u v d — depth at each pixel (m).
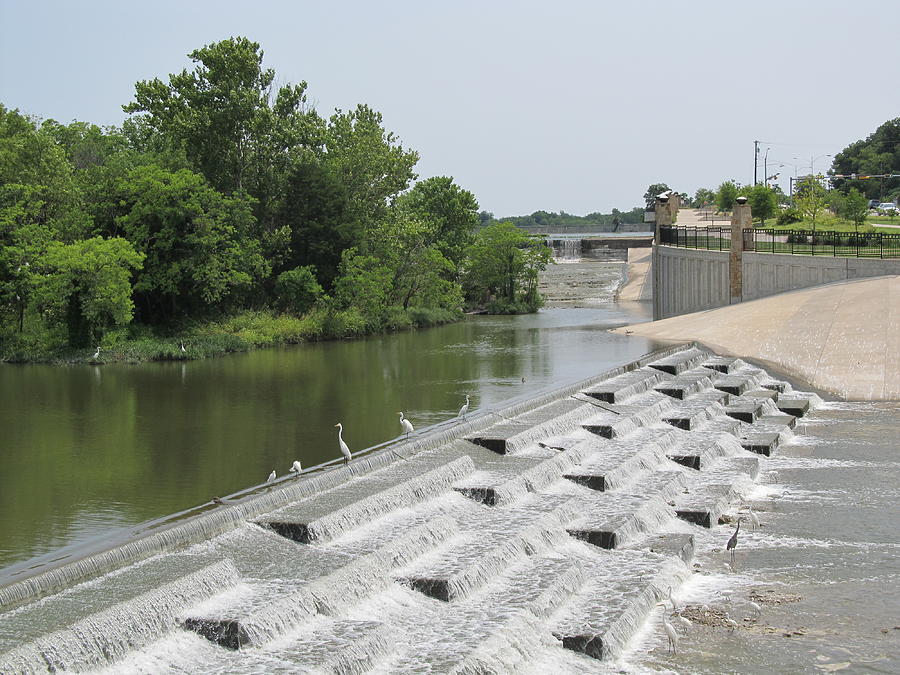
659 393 42.12
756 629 18.92
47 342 61.81
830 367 47.81
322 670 15.34
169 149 82.38
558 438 32.56
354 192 90.88
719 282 69.31
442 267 96.44
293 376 51.41
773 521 26.28
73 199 69.81
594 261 142.25
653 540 23.81
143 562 18.69
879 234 65.69
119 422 37.12
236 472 28.50
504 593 19.36
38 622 15.41
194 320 72.50
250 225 77.69
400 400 42.00
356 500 22.66
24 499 25.47
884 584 21.31
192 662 15.66
